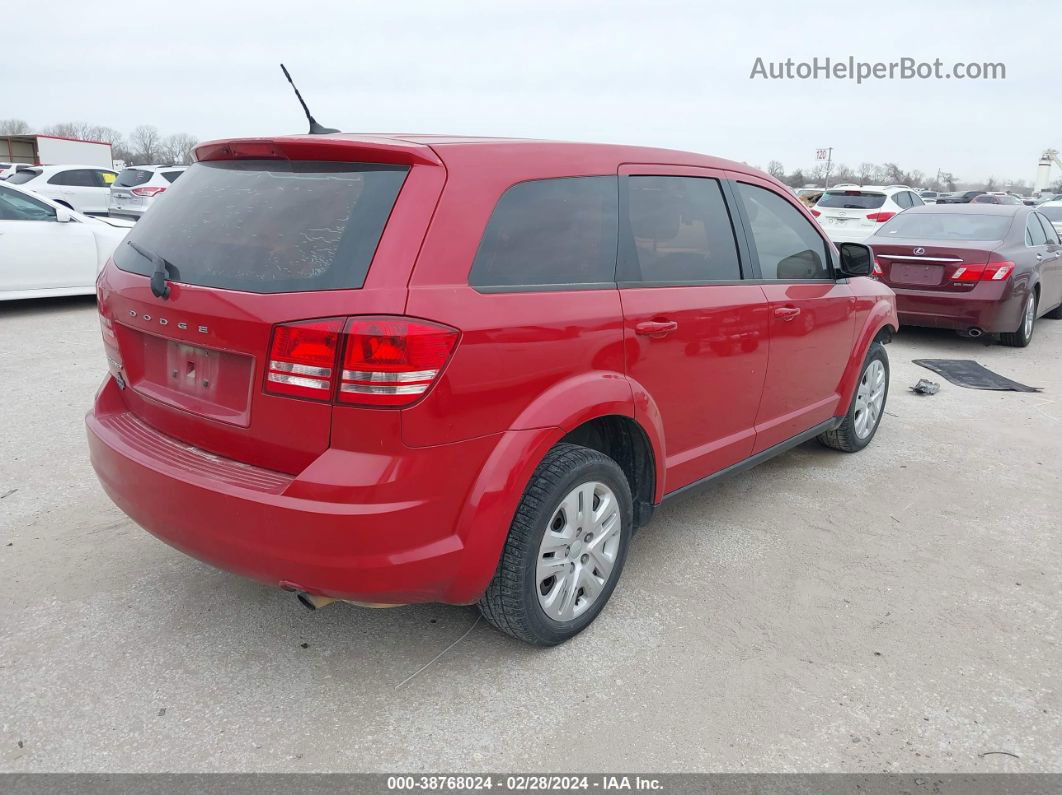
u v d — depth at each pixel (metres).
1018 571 3.58
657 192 3.18
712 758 2.36
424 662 2.77
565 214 2.76
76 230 8.98
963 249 8.06
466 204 2.41
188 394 2.56
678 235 3.25
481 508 2.41
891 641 2.99
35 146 31.58
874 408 5.19
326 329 2.17
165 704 2.50
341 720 2.46
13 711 2.44
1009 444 5.38
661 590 3.32
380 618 3.02
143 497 2.51
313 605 2.54
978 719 2.57
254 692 2.58
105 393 2.96
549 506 2.61
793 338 3.89
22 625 2.88
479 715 2.51
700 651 2.88
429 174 2.36
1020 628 3.11
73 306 9.39
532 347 2.51
